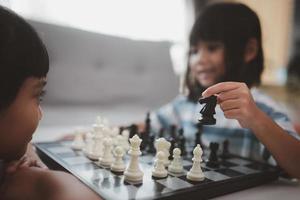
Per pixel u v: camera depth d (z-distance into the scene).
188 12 2.80
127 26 2.64
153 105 2.38
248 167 0.82
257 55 1.22
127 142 0.94
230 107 0.77
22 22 0.56
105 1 2.50
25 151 0.66
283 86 2.59
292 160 0.78
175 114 1.41
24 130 0.58
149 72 2.50
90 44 2.24
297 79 2.55
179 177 0.68
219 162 0.86
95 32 2.31
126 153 0.86
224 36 1.18
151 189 0.59
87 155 0.82
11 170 0.58
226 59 1.18
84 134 1.04
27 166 0.61
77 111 1.95
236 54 1.17
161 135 1.12
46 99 1.96
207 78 1.22
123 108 2.22
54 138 1.24
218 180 0.67
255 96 1.12
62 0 2.30
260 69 1.24
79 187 0.53
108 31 2.54
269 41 2.68
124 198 0.53
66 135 1.17
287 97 2.56
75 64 2.15
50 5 2.25
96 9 2.46
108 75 2.29
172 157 0.83
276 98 2.58
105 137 0.85
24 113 0.57
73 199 0.49
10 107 0.55
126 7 2.61
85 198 0.50
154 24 2.75
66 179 0.55
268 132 0.78
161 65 2.53
